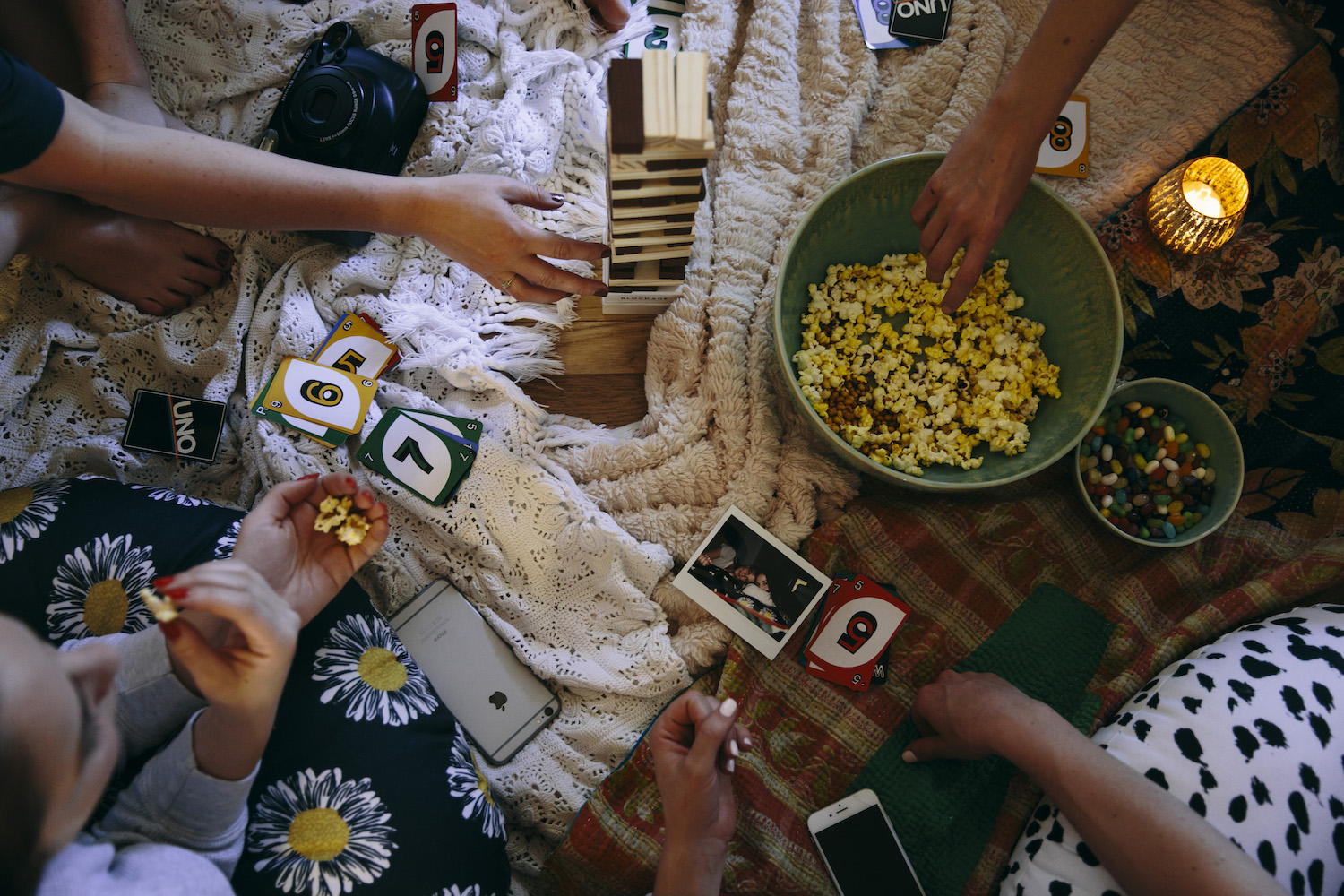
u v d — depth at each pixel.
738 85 1.46
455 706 1.26
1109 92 1.48
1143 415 1.32
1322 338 1.38
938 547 1.32
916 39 1.48
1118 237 1.43
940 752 1.18
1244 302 1.39
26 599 1.06
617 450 1.35
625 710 1.28
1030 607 1.29
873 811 1.19
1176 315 1.40
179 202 1.00
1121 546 1.32
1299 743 1.05
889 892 1.16
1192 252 1.39
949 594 1.31
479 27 1.42
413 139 1.39
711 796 1.02
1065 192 1.45
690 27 1.47
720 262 1.38
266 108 1.39
